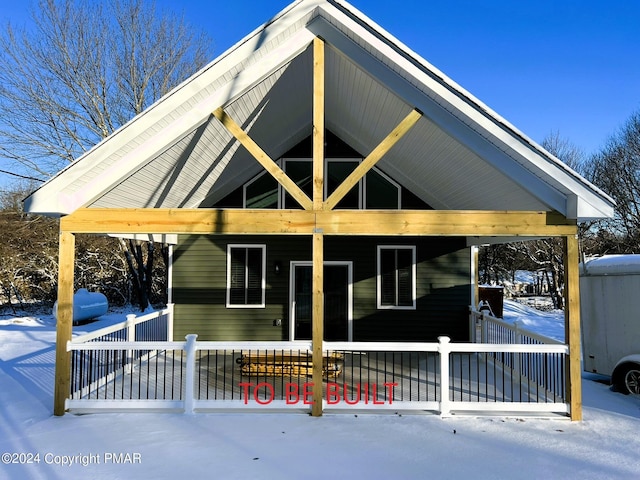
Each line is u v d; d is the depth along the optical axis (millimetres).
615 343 7227
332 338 9633
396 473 3955
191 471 3971
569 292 5449
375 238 9742
